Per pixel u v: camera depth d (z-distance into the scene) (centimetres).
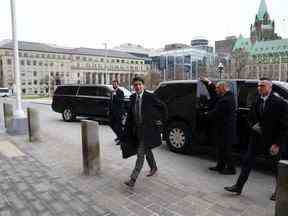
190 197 400
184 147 643
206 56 10688
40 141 793
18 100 902
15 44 880
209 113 516
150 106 434
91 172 493
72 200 389
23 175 493
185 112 638
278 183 276
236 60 6662
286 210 270
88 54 10900
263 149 388
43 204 376
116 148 718
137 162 441
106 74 10200
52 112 1809
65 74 10419
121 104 758
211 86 585
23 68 9400
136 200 390
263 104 385
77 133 949
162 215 346
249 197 400
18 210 358
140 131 438
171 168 539
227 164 505
